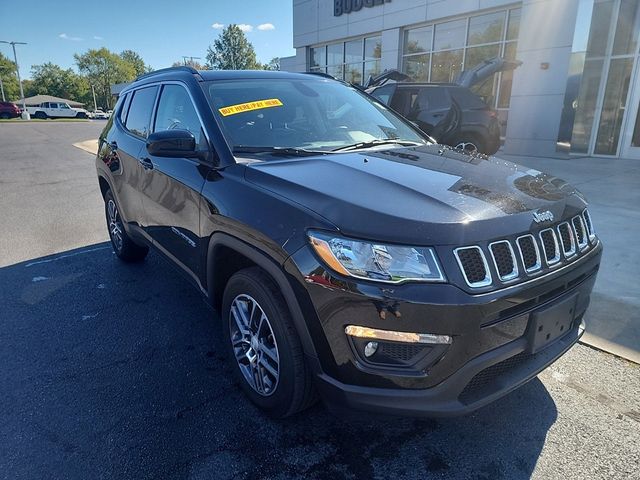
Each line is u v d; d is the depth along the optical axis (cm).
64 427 237
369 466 212
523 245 196
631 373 274
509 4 1236
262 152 266
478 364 185
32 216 685
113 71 10269
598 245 244
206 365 293
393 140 316
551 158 1163
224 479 205
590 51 1102
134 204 381
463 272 179
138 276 438
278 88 327
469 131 905
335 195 201
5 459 215
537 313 198
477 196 207
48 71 9812
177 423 240
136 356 303
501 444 223
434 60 1475
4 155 1498
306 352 204
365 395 189
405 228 181
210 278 265
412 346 181
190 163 285
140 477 205
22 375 281
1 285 420
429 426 237
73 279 432
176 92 327
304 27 1908
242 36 6831
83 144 1853
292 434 232
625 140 1131
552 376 274
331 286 185
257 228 213
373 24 1612
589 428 232
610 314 337
